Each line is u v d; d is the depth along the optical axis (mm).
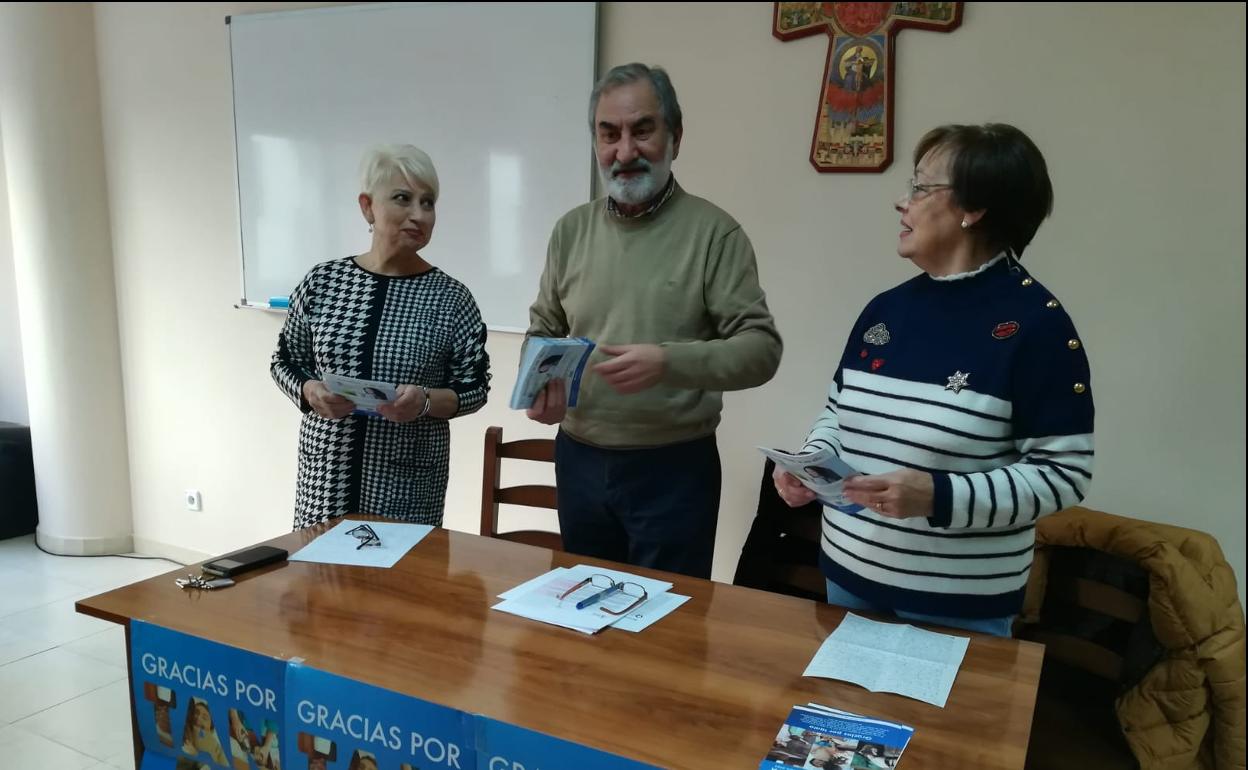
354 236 2943
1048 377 1115
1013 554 1207
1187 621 1466
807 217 2262
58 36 3219
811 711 977
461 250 2760
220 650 1113
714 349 1471
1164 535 1575
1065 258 1999
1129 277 1942
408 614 1235
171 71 3189
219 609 1241
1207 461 1924
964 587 1198
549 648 1135
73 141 3303
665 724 949
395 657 1097
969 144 1160
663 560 1652
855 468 1275
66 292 3381
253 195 3098
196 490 3479
